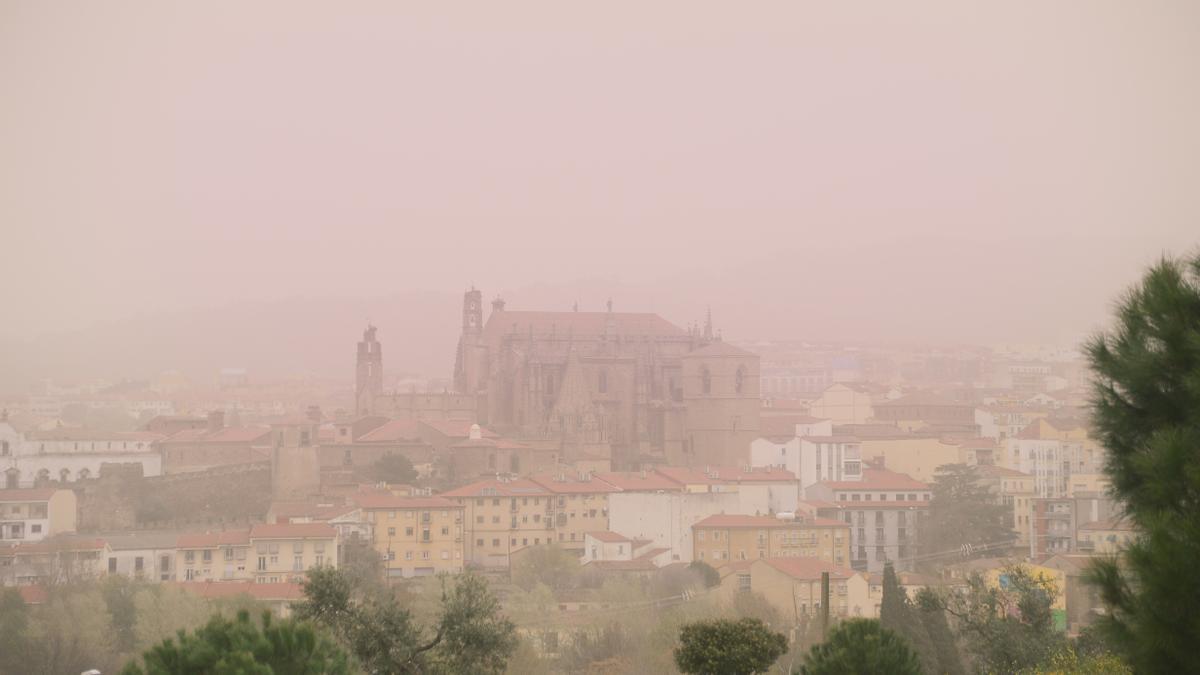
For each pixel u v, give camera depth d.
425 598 139.75
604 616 167.50
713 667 65.69
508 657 72.38
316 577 70.69
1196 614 36.03
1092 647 77.75
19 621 159.50
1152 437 42.75
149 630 159.38
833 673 55.22
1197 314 44.72
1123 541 40.22
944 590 114.00
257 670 45.09
